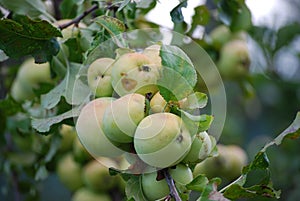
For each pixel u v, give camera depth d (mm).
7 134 1564
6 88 1529
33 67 1351
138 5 1041
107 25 919
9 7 1115
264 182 895
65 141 1431
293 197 1773
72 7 1187
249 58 1555
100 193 1443
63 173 1457
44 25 964
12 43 980
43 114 1119
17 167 1528
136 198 875
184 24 1212
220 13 1284
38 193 1578
